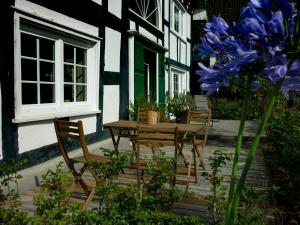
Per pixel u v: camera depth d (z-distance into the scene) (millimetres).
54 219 1798
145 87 10344
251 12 1143
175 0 12742
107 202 2023
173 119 12156
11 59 4176
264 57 1093
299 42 1099
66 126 3600
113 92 7246
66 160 3730
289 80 1154
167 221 1797
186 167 5320
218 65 1223
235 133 9656
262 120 1198
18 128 4363
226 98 16562
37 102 4902
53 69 5309
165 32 11586
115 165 2523
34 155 4688
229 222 1265
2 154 4074
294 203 3301
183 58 14758
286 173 4473
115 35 7277
